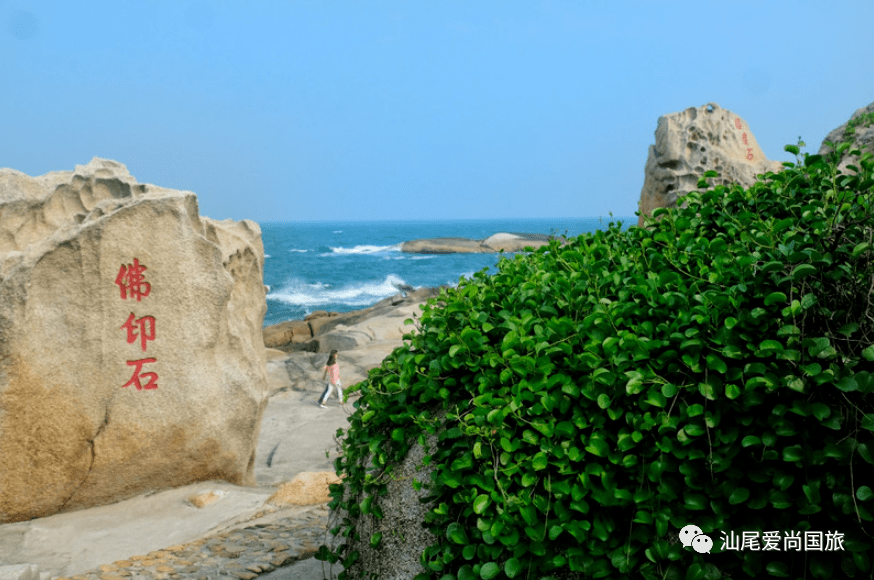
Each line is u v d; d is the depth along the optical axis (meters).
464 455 2.62
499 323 3.09
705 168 13.07
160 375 6.57
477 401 2.60
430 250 66.31
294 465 9.04
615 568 2.37
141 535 5.61
